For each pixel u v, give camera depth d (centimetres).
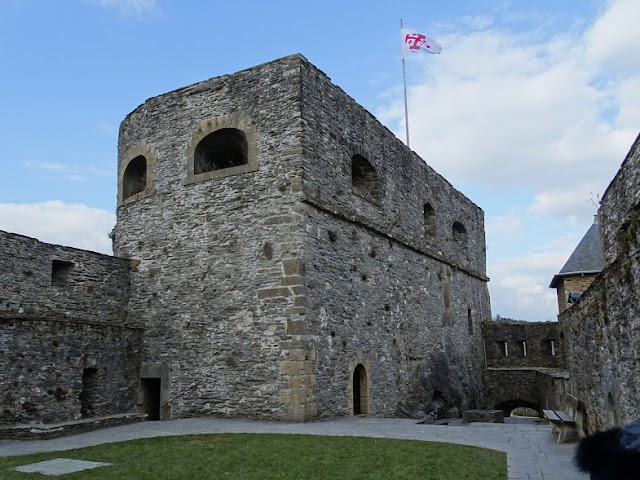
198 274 1533
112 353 1481
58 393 1322
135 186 1812
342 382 1491
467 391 2347
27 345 1276
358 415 1525
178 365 1510
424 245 2106
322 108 1561
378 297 1738
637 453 276
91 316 1535
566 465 845
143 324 1591
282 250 1423
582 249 2734
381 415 1659
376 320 1706
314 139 1503
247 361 1415
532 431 1193
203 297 1512
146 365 1554
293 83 1488
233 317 1456
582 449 298
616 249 1205
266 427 1255
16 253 1383
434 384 1995
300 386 1339
